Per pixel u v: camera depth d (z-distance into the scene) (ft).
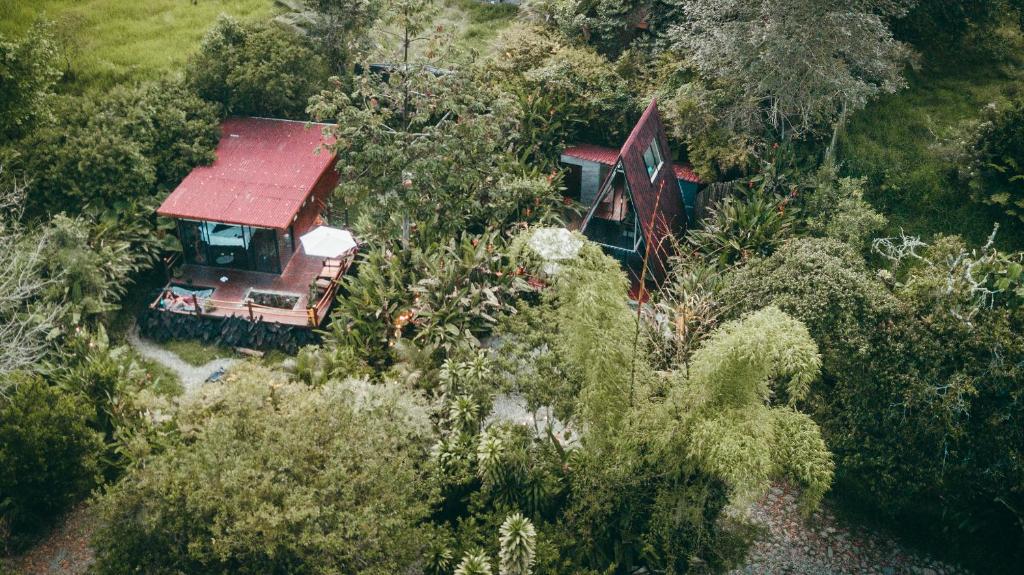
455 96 67.51
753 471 40.88
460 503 51.78
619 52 89.86
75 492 54.85
